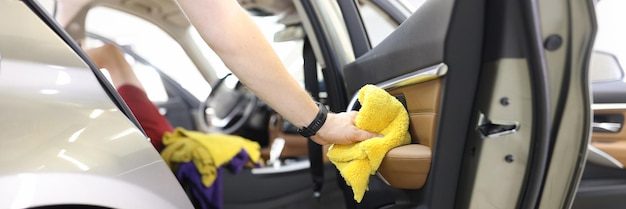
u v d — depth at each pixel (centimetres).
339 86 114
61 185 53
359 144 73
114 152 60
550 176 61
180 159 132
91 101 62
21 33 59
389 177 79
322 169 134
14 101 54
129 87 142
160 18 220
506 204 65
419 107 76
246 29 64
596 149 111
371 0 114
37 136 54
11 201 49
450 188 69
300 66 128
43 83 58
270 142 212
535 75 57
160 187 66
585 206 108
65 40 66
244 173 171
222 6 62
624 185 110
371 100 75
